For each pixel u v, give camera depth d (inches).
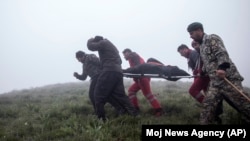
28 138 160.9
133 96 212.7
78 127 167.6
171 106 209.0
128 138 145.6
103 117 183.6
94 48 190.9
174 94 271.9
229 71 147.7
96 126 166.7
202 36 154.9
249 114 142.1
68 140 148.6
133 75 200.7
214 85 148.6
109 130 156.4
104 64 190.2
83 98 271.3
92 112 210.2
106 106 222.5
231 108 194.9
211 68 149.1
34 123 191.2
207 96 149.3
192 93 198.5
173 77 197.6
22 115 219.5
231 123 160.9
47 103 271.0
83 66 211.3
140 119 175.0
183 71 198.4
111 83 186.1
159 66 200.8
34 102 282.7
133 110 187.5
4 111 227.5
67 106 225.3
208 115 147.8
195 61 196.7
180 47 209.6
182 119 176.2
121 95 190.5
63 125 174.7
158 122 168.2
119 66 191.0
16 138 161.8
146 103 232.8
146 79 203.3
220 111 167.0
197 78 195.8
